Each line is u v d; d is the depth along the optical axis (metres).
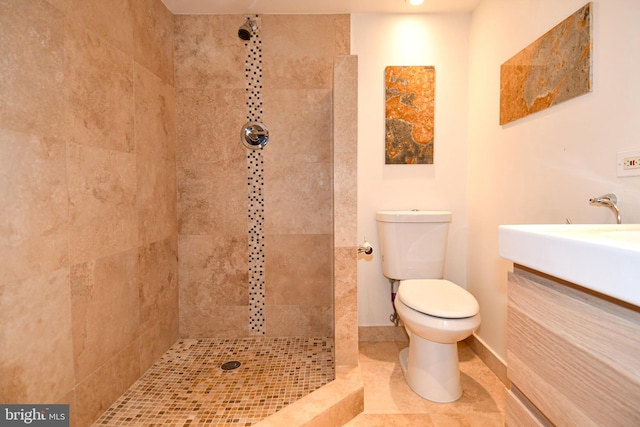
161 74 1.83
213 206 2.05
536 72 1.39
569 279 0.52
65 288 1.16
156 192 1.79
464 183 2.05
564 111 1.25
